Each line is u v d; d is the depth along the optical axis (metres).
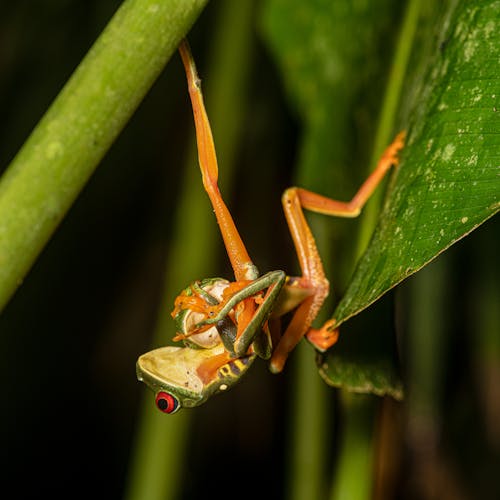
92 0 0.67
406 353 0.66
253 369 0.96
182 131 0.81
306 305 0.46
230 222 0.44
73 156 0.41
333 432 0.63
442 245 0.41
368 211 0.51
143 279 0.86
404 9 0.50
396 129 0.49
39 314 0.77
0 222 0.41
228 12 0.60
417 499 0.71
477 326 0.67
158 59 0.41
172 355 0.45
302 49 0.53
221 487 0.97
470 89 0.42
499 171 0.41
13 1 0.67
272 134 0.82
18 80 0.68
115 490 0.94
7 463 0.87
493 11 0.43
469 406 0.72
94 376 0.90
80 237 0.78
